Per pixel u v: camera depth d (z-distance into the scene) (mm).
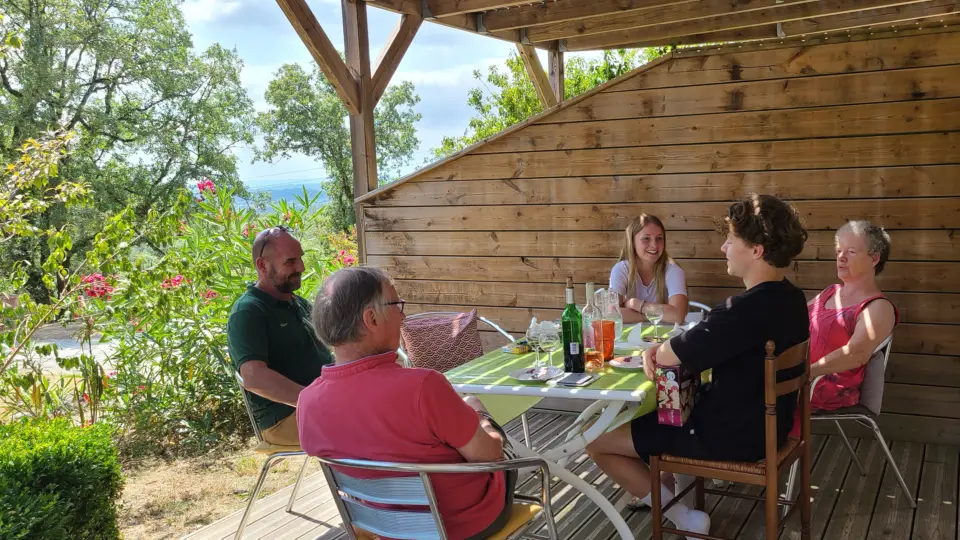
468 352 3590
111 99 20922
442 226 4723
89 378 4539
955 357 3689
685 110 4055
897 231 3730
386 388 1643
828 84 3766
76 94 19672
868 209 3768
